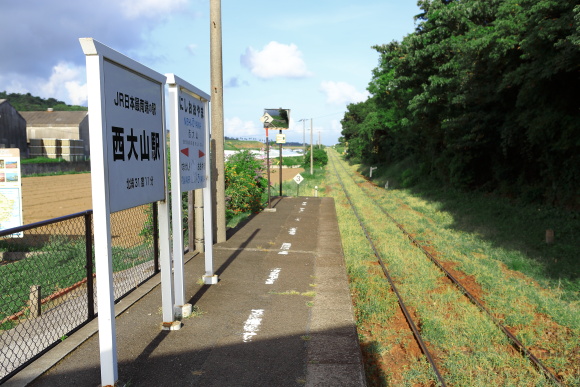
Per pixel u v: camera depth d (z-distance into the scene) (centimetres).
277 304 623
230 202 1739
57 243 1053
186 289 691
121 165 395
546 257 1152
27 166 4578
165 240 513
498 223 1625
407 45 2459
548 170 1734
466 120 2222
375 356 598
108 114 369
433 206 2266
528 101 1634
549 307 779
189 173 612
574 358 598
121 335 509
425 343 641
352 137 9344
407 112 3047
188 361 446
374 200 2698
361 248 1217
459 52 1880
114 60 370
